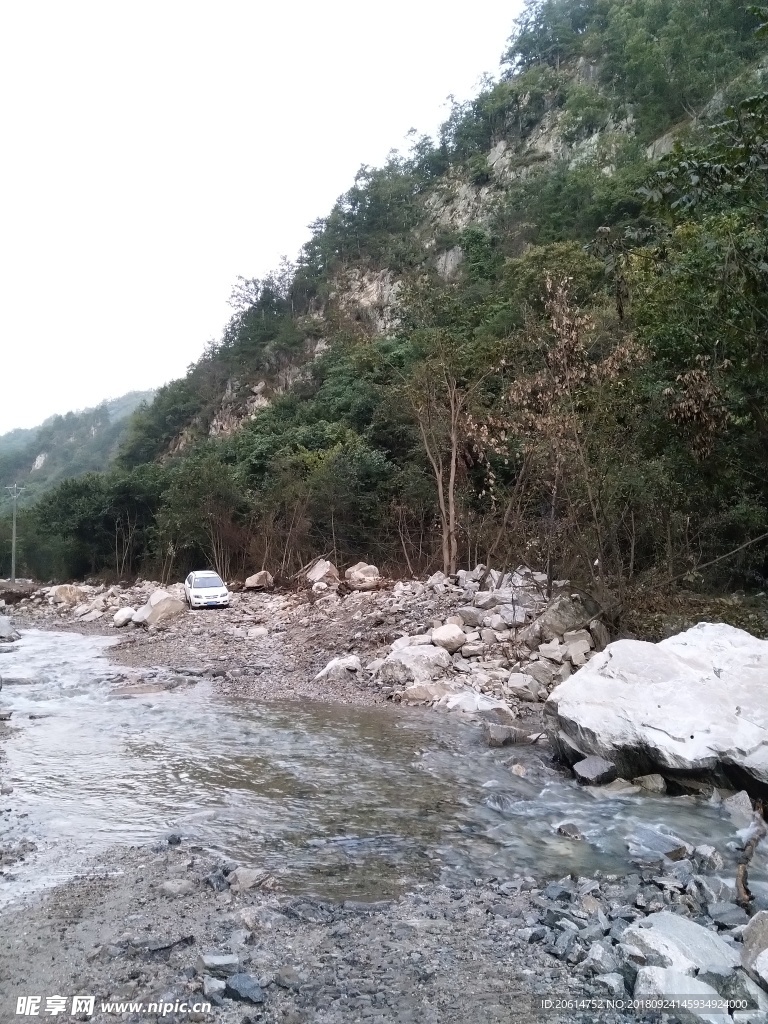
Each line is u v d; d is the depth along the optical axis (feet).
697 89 172.65
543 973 14.97
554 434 48.98
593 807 26.30
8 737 34.65
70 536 169.17
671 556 50.90
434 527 99.45
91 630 84.02
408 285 129.08
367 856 21.42
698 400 45.34
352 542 121.08
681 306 50.06
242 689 47.57
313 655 56.80
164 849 21.58
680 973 14.20
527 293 115.44
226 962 14.97
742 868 20.30
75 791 26.91
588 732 29.99
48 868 20.13
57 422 564.71
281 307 297.33
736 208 47.39
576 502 50.83
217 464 140.67
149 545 159.74
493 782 28.86
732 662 31.65
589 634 46.88
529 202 203.92
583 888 19.07
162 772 29.45
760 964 14.66
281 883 19.39
